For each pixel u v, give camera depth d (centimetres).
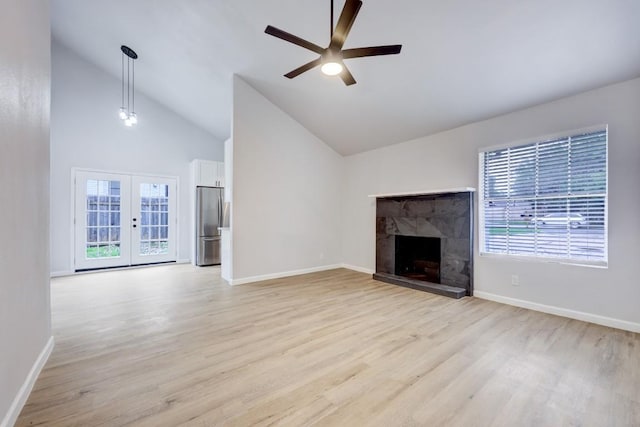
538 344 245
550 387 185
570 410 163
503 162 369
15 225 159
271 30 215
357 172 571
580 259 306
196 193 622
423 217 443
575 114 307
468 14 256
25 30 179
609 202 285
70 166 530
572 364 213
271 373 201
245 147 461
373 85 381
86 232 546
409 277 466
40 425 149
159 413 160
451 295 382
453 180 418
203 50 413
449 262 411
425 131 443
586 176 302
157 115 624
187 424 151
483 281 381
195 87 521
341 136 530
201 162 629
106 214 567
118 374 199
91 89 548
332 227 585
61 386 184
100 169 558
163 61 476
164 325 287
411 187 476
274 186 496
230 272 458
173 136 644
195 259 627
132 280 482
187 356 224
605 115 288
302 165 534
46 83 226
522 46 269
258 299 374
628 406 166
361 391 181
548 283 325
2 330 141
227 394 177
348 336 261
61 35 495
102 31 446
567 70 281
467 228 391
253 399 173
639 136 269
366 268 553
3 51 145
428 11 264
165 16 373
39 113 208
